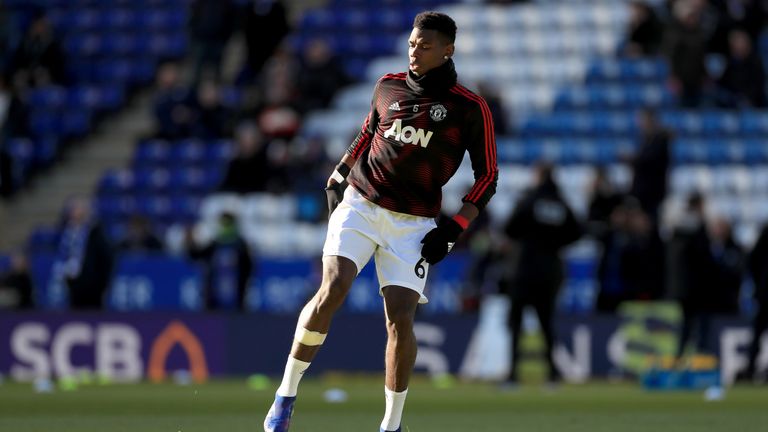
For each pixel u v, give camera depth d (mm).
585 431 28766
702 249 50594
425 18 21047
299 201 68250
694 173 70625
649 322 53688
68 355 53969
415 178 21188
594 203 57156
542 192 45062
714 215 68500
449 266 58375
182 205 72562
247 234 68438
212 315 54375
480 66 78750
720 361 53656
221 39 78125
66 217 68000
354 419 31719
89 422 30234
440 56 21109
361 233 21016
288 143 70875
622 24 81062
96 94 82312
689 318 50938
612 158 71750
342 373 54031
